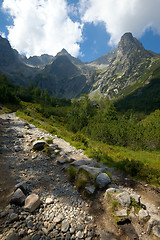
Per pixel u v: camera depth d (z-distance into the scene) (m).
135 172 6.82
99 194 4.79
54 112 57.94
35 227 3.34
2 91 51.16
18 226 3.28
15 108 39.19
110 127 21.09
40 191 4.90
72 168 6.47
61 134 16.64
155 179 6.05
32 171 6.37
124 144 17.30
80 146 11.55
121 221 3.60
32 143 10.27
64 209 4.09
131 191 5.46
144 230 3.46
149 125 22.17
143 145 16.38
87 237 3.19
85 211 4.09
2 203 4.00
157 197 5.19
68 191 5.08
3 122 16.86
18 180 5.38
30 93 114.94
